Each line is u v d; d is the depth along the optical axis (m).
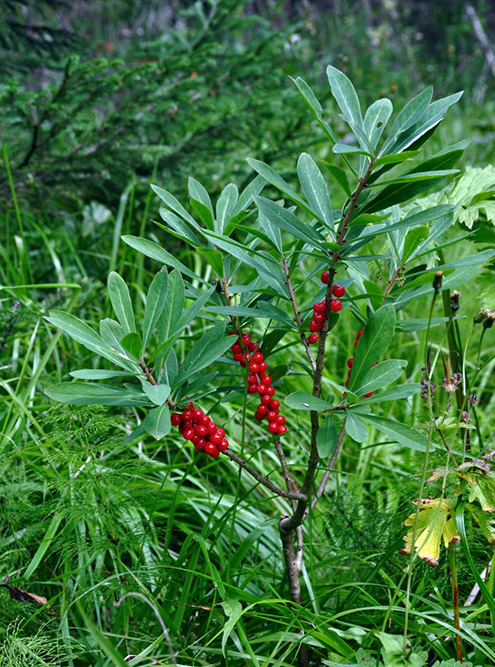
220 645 1.83
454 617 1.63
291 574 1.75
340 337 3.51
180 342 3.05
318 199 1.44
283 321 1.50
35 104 3.15
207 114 3.81
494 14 10.12
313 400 1.39
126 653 1.80
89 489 1.91
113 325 1.47
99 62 3.13
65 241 3.66
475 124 6.30
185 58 3.37
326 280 1.54
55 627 1.86
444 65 9.06
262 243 3.08
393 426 1.38
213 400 2.84
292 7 9.25
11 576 1.96
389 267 1.74
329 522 2.19
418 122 1.27
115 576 1.73
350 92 1.30
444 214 1.28
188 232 1.52
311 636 1.71
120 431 2.53
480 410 2.90
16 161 3.54
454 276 1.61
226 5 3.75
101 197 3.73
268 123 3.85
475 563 1.95
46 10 5.73
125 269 3.68
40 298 3.10
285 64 5.18
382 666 1.59
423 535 1.54
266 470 2.63
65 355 2.94
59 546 1.92
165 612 1.77
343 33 8.08
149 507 2.17
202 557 2.17
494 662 1.63
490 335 3.42
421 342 3.32
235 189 1.65
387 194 1.29
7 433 2.33
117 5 7.79
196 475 2.57
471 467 1.60
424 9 10.48
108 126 3.49
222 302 1.63
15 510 1.95
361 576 2.05
